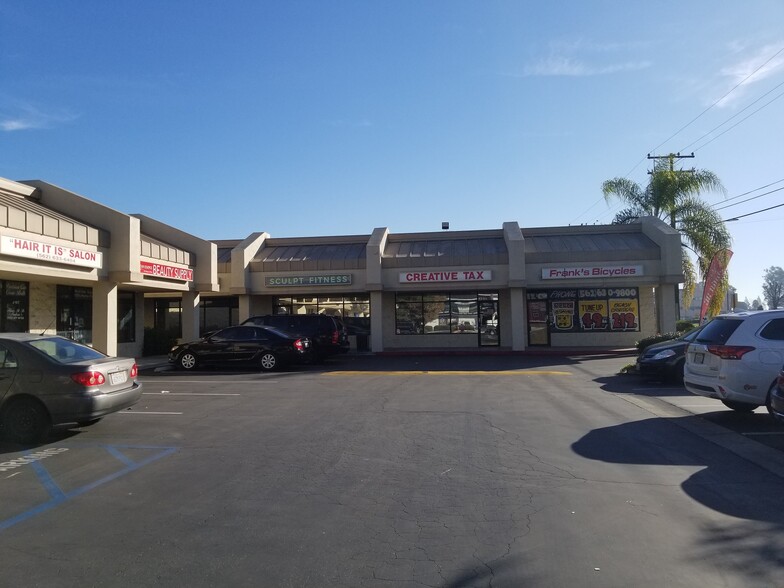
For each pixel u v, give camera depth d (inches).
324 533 218.1
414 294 1167.6
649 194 1268.5
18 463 318.0
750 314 409.1
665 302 1065.5
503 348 1119.6
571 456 326.3
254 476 291.1
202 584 179.0
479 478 285.9
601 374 732.0
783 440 362.3
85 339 836.0
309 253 1174.3
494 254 1087.6
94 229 725.3
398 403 505.0
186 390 600.1
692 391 436.5
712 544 205.5
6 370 361.1
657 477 286.8
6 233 584.7
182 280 913.5
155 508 246.2
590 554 197.8
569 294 1144.8
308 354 829.8
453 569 187.8
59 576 184.9
